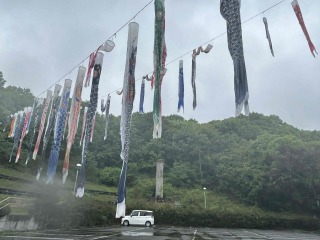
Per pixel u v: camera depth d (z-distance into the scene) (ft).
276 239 49.60
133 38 25.52
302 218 94.07
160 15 22.97
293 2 18.89
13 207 48.67
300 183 100.58
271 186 103.35
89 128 30.25
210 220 86.43
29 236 37.06
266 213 96.78
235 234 59.36
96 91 30.58
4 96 116.37
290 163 101.96
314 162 99.86
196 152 150.10
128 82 24.79
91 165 129.70
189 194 112.06
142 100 31.76
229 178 123.24
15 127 59.93
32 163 95.71
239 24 19.35
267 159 112.78
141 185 116.67
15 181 77.97
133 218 75.41
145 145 161.07
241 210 97.19
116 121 162.30
